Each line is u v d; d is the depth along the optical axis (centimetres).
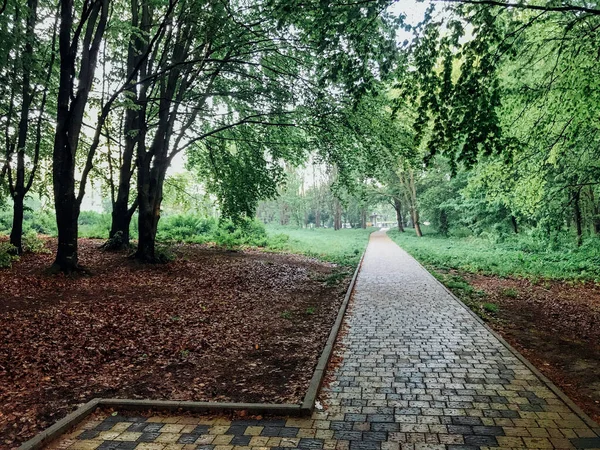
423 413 455
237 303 1077
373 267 1891
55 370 602
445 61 736
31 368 602
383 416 450
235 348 716
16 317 819
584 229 2525
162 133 1536
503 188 1642
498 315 953
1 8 1187
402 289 1287
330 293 1243
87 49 1214
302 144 1598
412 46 745
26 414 467
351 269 1783
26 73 1299
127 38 1443
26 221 2758
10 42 1126
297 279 1501
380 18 750
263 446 391
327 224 10038
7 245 1434
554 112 1145
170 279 1341
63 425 428
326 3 712
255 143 1767
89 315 873
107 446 398
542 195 1577
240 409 467
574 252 2073
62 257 1223
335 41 758
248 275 1523
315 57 1203
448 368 596
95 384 558
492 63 744
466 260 2042
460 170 3409
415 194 4512
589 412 465
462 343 718
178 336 777
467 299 1114
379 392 516
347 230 6900
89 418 462
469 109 703
